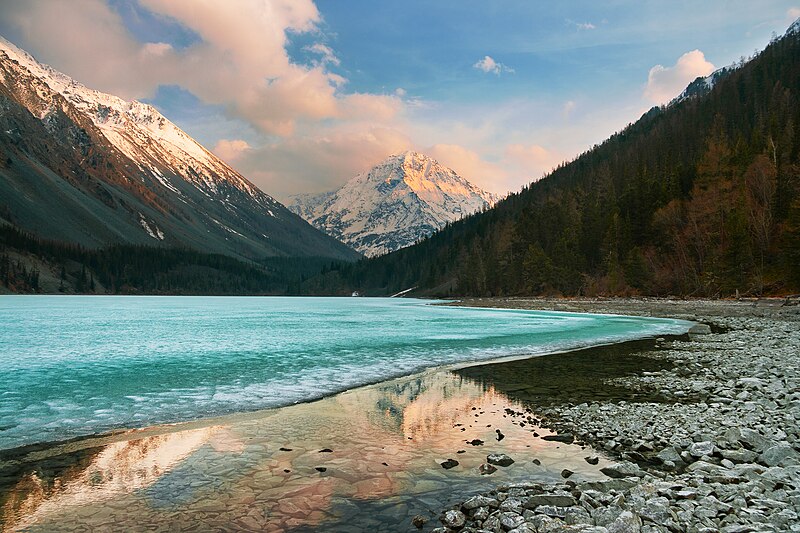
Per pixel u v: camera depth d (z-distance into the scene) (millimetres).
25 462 9648
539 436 11289
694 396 15375
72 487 8336
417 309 94875
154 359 24625
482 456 9898
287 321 56500
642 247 97812
